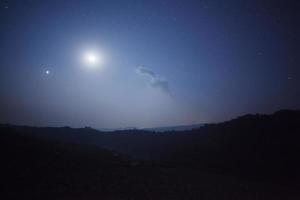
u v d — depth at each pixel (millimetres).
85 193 11367
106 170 15508
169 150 32500
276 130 30812
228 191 13461
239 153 26547
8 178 12633
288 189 15086
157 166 18828
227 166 22625
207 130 38312
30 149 18797
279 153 24625
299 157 22859
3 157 15984
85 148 24625
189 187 13484
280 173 19797
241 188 14352
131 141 40625
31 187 11695
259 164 22547
